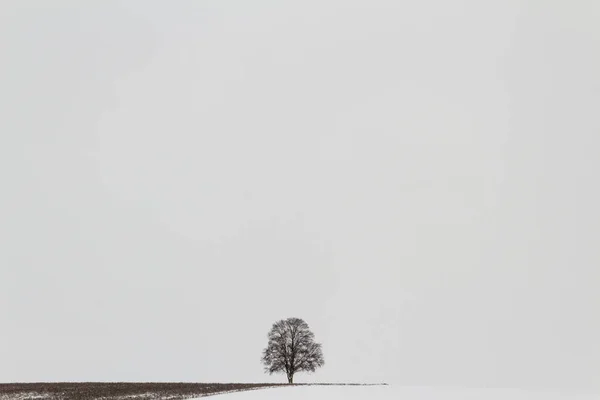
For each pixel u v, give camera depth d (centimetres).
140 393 5144
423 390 6244
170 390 5566
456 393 5838
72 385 6444
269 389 5872
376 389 6200
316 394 5197
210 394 5106
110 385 6438
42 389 5638
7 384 6800
